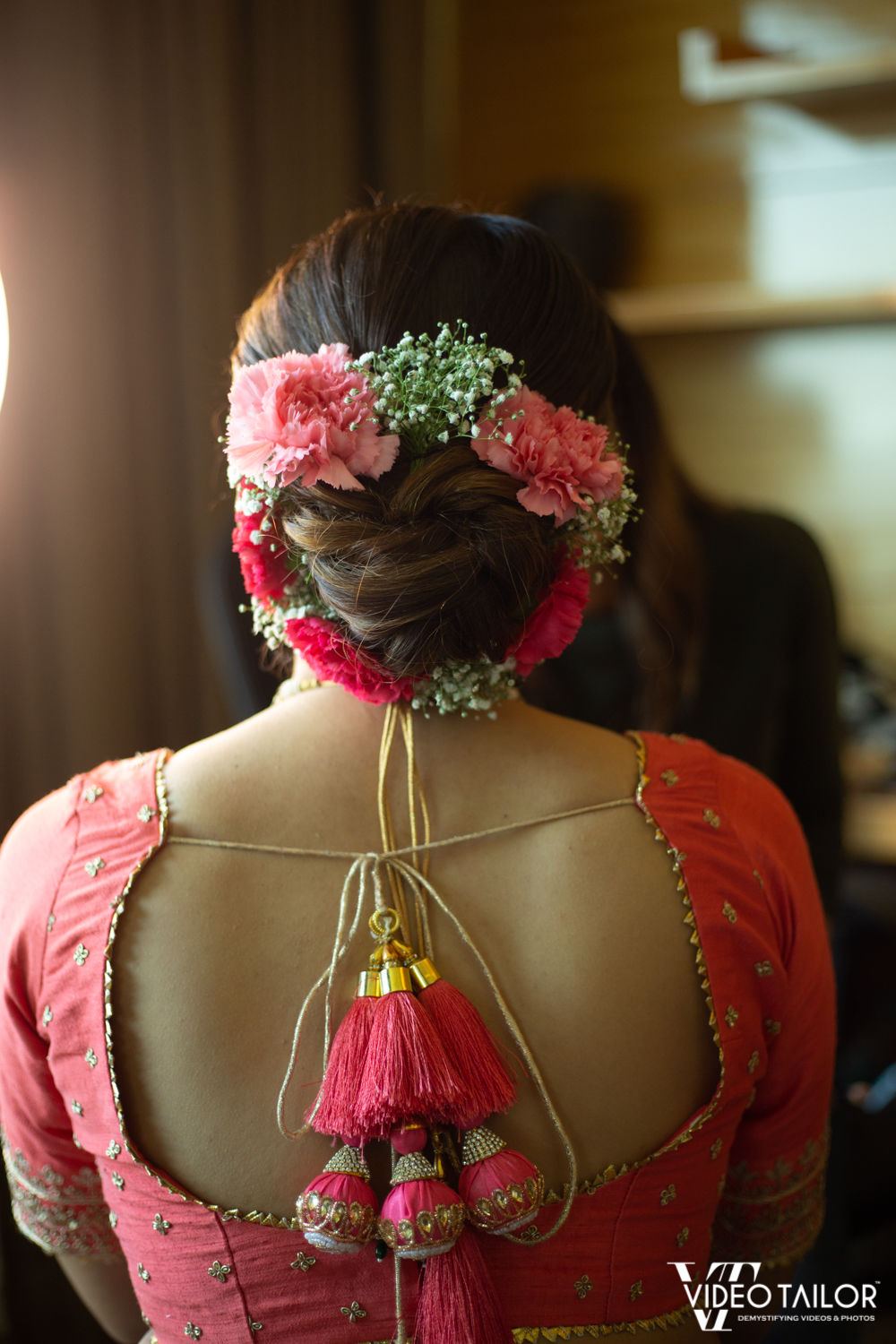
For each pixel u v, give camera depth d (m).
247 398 0.65
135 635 1.74
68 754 1.63
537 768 0.68
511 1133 0.63
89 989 0.64
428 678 0.67
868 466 2.43
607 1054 0.64
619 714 1.39
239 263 1.91
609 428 0.78
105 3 1.64
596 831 0.67
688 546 1.30
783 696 1.46
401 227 0.70
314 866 0.64
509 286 0.69
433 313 0.68
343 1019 0.62
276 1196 0.62
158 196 1.76
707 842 0.68
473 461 0.66
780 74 2.17
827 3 2.27
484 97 2.58
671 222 2.47
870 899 2.38
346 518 0.64
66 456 1.59
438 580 0.62
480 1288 0.61
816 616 1.43
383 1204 0.61
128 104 1.68
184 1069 0.63
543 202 2.36
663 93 2.43
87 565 1.62
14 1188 0.76
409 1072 0.59
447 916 0.64
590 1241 0.64
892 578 2.45
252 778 0.67
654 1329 0.66
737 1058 0.67
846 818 1.51
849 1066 1.83
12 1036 0.69
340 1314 0.63
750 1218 0.80
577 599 0.70
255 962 0.63
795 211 2.38
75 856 0.67
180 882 0.64
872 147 2.30
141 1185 0.64
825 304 2.25
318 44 2.12
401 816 0.66
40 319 1.54
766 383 2.47
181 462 1.82
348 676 0.66
